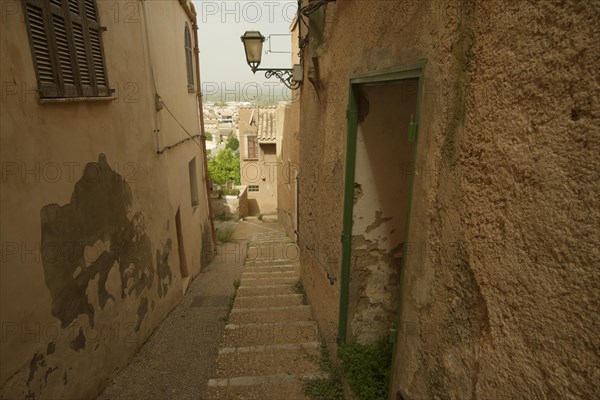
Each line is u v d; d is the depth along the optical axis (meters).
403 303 1.71
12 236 2.14
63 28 2.73
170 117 5.82
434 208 1.40
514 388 0.95
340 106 2.95
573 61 0.77
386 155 2.76
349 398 2.68
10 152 2.15
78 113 2.93
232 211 15.34
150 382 3.43
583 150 0.75
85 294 2.94
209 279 7.13
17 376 2.16
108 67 3.53
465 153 1.19
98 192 3.21
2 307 2.04
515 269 0.95
